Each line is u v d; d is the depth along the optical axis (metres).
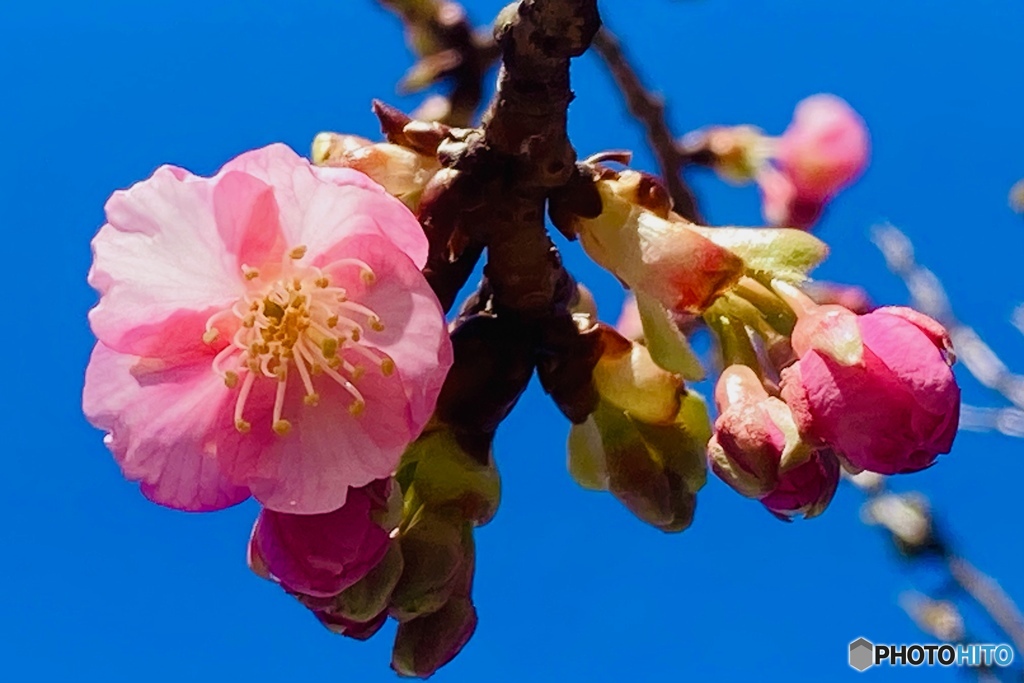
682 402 0.36
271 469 0.34
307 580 0.34
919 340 0.34
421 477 0.35
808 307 0.35
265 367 0.34
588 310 0.37
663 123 0.43
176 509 0.34
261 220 0.34
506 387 0.36
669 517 0.36
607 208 0.35
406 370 0.34
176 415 0.34
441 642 0.35
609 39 0.43
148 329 0.34
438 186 0.35
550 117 0.35
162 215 0.34
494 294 0.36
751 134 0.48
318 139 0.36
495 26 0.34
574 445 0.37
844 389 0.34
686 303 0.35
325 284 0.34
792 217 0.48
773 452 0.35
